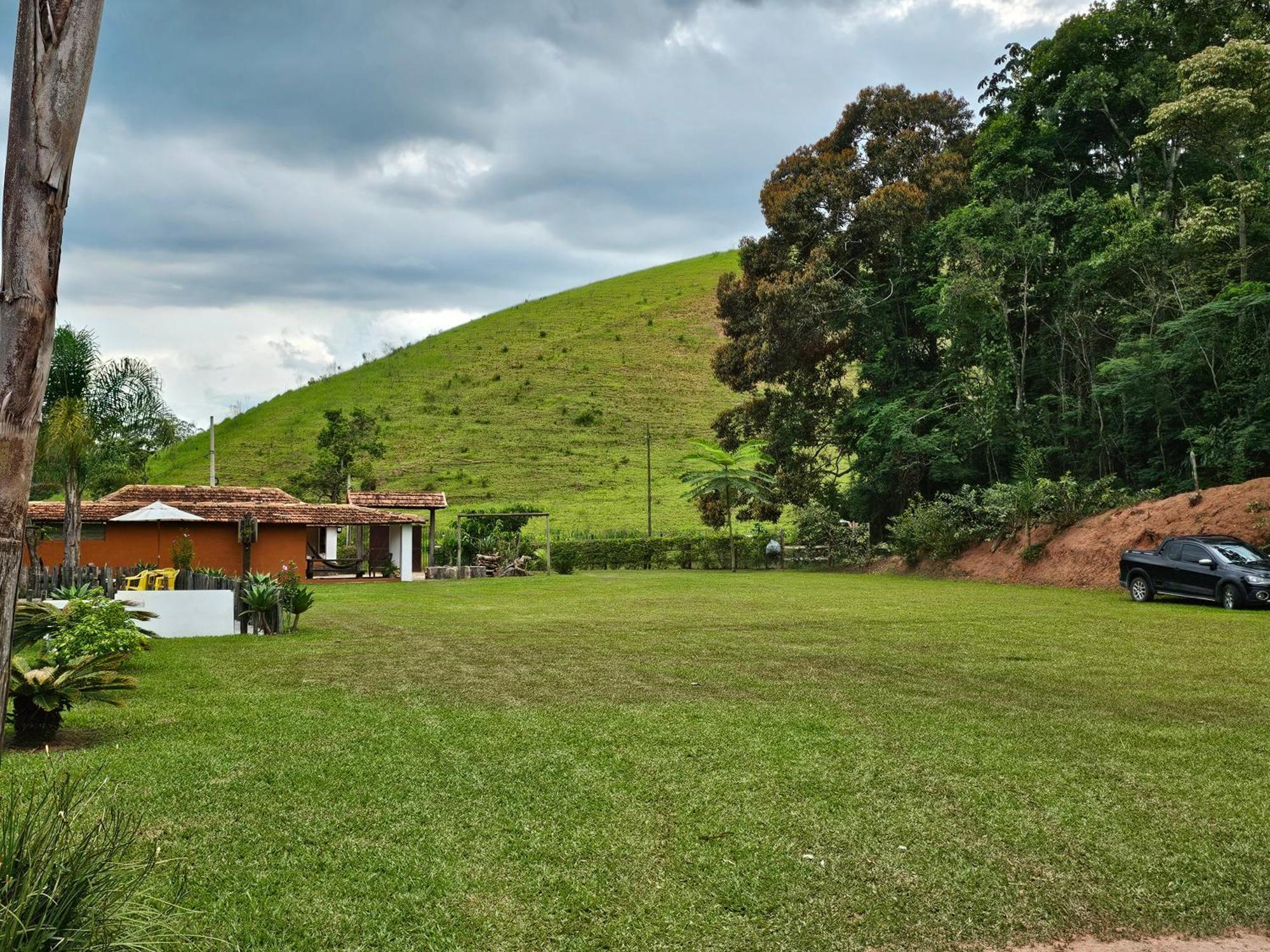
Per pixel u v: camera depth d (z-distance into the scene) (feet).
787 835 17.95
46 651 31.22
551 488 226.79
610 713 29.27
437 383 328.49
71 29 10.75
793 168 147.43
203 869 16.01
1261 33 100.68
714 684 34.65
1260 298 84.64
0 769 20.38
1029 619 57.62
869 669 38.11
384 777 21.77
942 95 145.89
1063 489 97.30
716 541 148.36
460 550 130.72
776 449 147.33
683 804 19.79
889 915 14.64
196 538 109.91
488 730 26.76
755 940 13.75
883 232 131.95
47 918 10.50
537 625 56.65
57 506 100.58
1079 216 112.98
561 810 19.40
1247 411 91.86
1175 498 85.71
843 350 145.48
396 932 13.85
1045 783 21.34
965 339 119.85
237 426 303.07
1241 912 14.89
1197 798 20.21
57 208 10.80
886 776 21.93
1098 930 14.30
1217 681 34.94
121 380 75.41
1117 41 117.19
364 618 62.23
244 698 31.89
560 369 331.16
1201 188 109.60
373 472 241.14
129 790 20.45
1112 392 99.35
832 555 136.56
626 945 13.53
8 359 10.43
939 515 113.39
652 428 277.03
